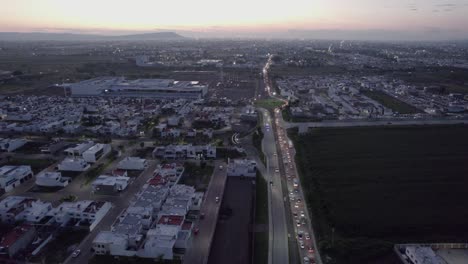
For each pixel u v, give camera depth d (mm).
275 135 184875
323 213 107562
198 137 178250
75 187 122500
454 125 198375
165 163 142000
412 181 129750
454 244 90438
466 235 96250
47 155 151875
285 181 130375
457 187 125188
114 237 88312
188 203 106125
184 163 143875
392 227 99562
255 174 131125
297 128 194500
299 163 145750
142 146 162500
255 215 106438
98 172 134375
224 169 138375
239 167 131500
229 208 107625
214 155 150250
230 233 95562
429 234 96688
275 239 94812
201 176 131500
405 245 89438
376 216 105312
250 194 117562
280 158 152625
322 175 134125
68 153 150750
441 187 125062
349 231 97625
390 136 180375
